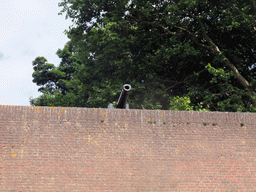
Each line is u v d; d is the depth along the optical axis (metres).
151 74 18.92
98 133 9.85
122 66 18.91
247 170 10.11
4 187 9.05
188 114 10.40
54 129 9.69
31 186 9.16
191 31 20.20
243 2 17.23
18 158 9.31
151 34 19.36
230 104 17.69
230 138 10.37
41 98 31.67
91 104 19.73
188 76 19.31
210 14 18.77
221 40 19.88
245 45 19.56
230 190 9.89
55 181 9.28
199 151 10.11
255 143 10.42
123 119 10.08
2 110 9.61
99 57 19.88
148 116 10.21
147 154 9.88
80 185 9.35
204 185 9.84
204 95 18.42
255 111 17.03
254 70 20.02
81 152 9.62
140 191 9.55
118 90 18.31
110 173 9.57
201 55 18.86
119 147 9.83
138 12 19.55
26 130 9.56
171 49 18.20
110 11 19.66
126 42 18.92
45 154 9.45
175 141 10.11
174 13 18.25
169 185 9.71
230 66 18.66
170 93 20.12
